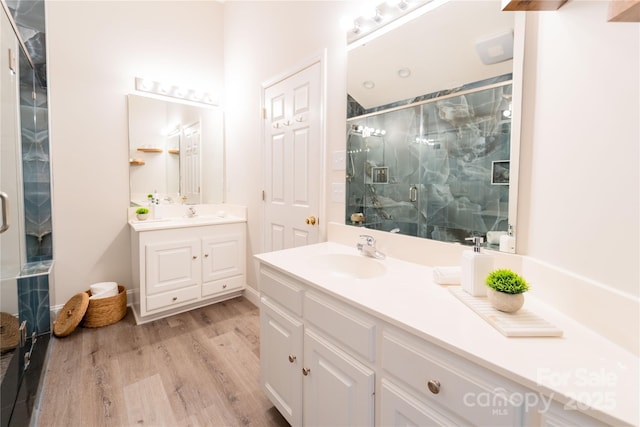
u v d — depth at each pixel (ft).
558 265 2.74
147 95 8.59
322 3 6.03
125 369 5.63
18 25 6.69
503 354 2.02
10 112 5.55
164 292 7.61
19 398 4.67
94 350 6.23
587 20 2.39
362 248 4.80
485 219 3.59
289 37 6.98
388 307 2.80
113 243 8.27
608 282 2.19
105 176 8.06
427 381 2.37
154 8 8.67
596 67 2.31
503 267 3.37
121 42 8.15
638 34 1.96
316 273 3.84
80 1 7.51
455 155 3.88
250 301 8.95
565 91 2.65
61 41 7.29
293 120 6.93
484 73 3.54
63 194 7.50
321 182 6.13
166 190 9.04
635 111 1.98
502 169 3.39
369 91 5.06
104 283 7.95
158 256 7.47
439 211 4.10
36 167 7.02
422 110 4.26
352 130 5.43
